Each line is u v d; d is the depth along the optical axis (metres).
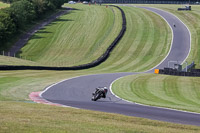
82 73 146.75
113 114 48.25
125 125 40.16
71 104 62.34
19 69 146.25
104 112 50.03
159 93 100.12
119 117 46.03
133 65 195.88
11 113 43.12
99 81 114.69
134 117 47.03
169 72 151.38
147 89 105.69
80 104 63.09
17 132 32.19
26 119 39.00
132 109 59.41
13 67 144.00
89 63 187.88
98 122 40.91
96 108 58.25
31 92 81.12
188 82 123.62
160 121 45.72
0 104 51.69
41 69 154.00
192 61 199.62
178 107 66.44
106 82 113.44
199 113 59.78
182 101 87.00
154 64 197.38
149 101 78.81
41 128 34.59
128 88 103.81
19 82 100.81
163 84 117.44
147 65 195.38
